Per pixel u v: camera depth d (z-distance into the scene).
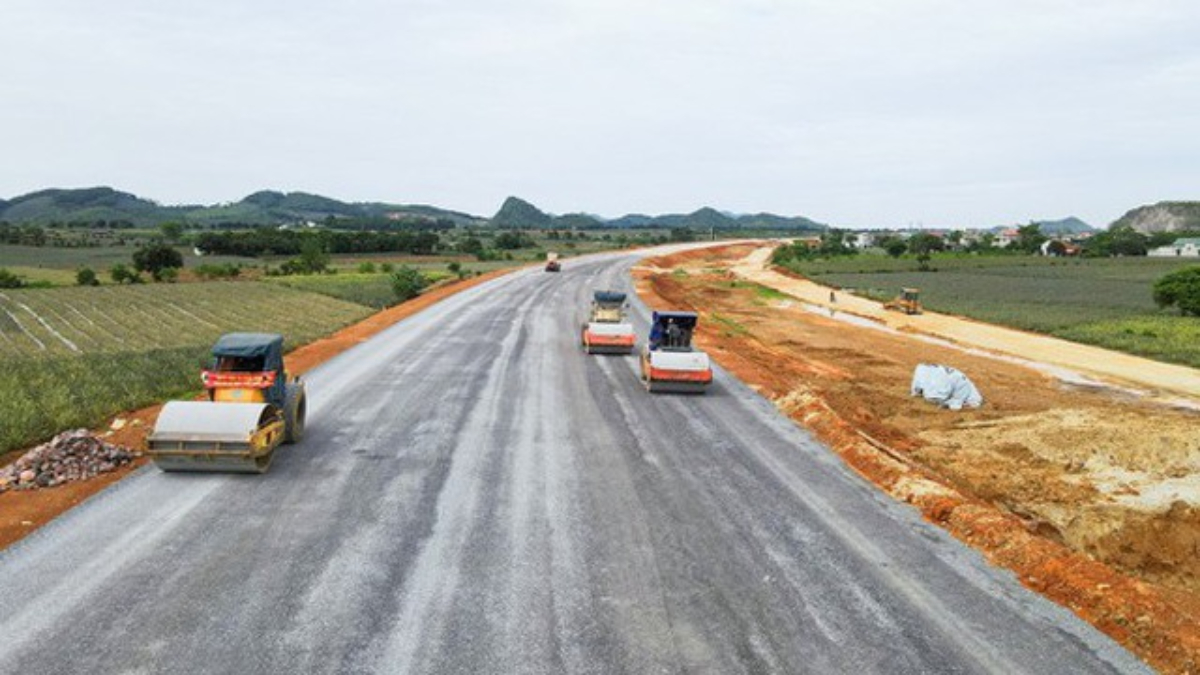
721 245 188.75
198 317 46.09
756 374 24.33
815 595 9.12
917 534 11.18
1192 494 13.73
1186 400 25.58
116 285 72.44
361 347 27.77
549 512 11.55
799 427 17.50
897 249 135.75
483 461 14.04
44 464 12.44
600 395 20.25
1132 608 8.70
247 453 12.28
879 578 9.66
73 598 8.48
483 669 7.32
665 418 17.86
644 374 21.95
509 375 22.73
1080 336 41.06
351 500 11.84
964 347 37.59
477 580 9.22
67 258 124.00
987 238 186.62
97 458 13.00
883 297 65.50
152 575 9.09
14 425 15.15
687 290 66.94
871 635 8.23
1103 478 15.18
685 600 8.88
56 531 10.30
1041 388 26.81
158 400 18.94
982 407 22.44
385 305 51.75
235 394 13.65
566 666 7.42
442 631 8.00
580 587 9.12
